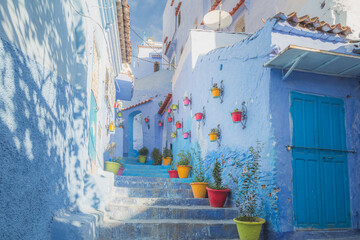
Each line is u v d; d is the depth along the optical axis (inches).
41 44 120.1
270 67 198.2
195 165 338.0
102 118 300.4
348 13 224.7
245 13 414.6
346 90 218.1
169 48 788.6
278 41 199.6
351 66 198.8
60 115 148.3
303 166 196.9
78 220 146.9
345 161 209.6
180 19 731.4
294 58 185.2
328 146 206.2
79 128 184.9
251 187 206.1
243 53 238.1
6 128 88.7
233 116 231.1
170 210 212.4
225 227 199.6
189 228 194.9
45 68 125.0
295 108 201.9
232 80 255.6
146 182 281.9
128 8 299.1
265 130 198.7
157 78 815.7
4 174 87.0
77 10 188.9
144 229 189.0
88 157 211.5
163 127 665.0
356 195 207.5
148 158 664.4
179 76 462.6
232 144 248.4
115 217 203.3
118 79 479.2
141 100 811.4
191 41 373.1
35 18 113.3
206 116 314.3
